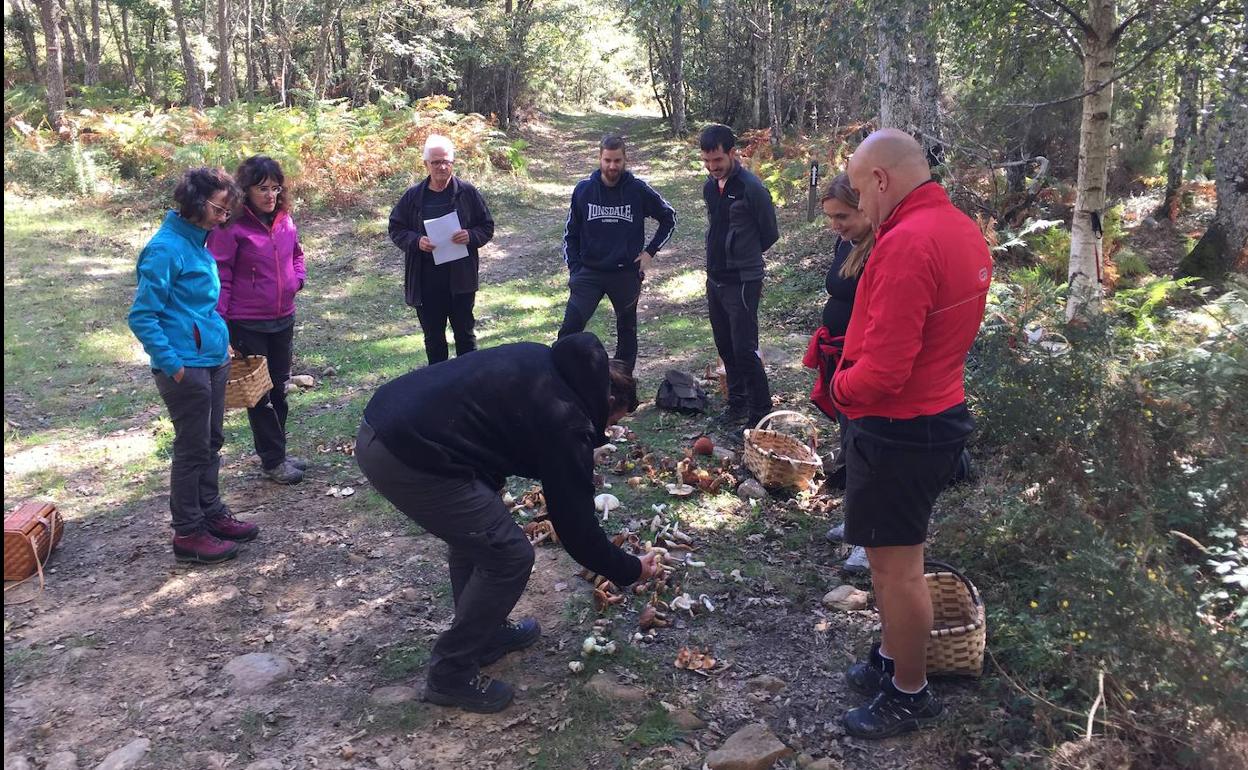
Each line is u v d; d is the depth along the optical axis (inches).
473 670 130.5
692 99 1368.1
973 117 454.6
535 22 1267.2
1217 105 322.3
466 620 126.1
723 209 218.7
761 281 222.4
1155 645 110.4
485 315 397.1
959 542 162.2
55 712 132.3
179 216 164.4
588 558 119.4
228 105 862.5
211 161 662.5
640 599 158.6
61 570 176.4
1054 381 160.9
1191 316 256.5
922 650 119.3
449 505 117.3
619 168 240.1
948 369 111.2
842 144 722.8
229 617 158.2
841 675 136.9
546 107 1734.7
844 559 170.7
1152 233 523.5
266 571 173.8
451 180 245.3
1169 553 138.7
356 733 126.5
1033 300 222.8
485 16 1184.8
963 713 123.4
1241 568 125.0
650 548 171.6
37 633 153.9
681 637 147.6
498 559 122.2
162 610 160.9
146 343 159.9
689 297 411.5
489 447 117.7
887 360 105.3
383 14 1078.4
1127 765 106.8
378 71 1300.4
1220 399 153.6
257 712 131.6
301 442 242.8
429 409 114.3
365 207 625.9
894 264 105.0
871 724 122.2
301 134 722.8
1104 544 122.3
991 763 116.0
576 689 134.5
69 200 600.4
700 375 288.7
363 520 195.2
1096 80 280.2
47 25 741.9
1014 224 452.4
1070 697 124.1
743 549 175.8
